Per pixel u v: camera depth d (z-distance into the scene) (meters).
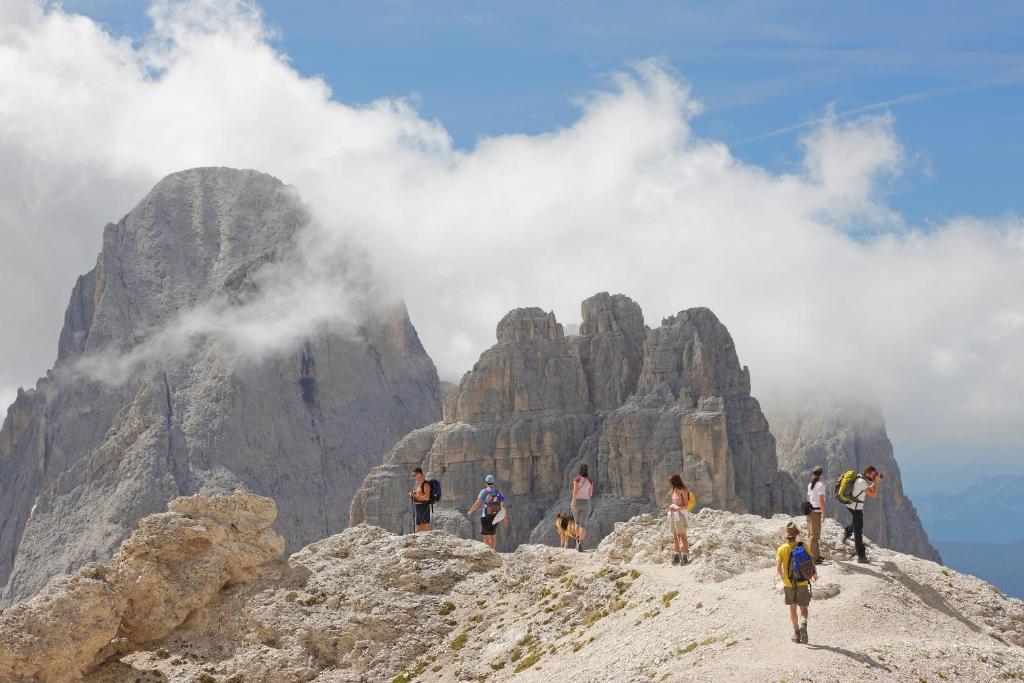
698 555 54.88
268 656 57.19
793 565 42.34
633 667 44.41
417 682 55.03
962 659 42.16
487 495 67.31
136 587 58.28
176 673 56.09
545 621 55.12
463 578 63.03
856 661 40.44
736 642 43.47
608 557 60.84
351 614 59.56
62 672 54.47
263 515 63.50
